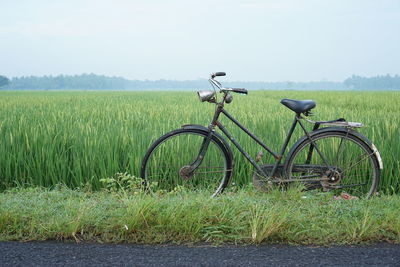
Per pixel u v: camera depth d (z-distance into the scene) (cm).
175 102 1998
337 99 2478
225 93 467
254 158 582
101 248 334
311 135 471
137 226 364
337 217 394
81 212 381
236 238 354
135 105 1666
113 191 511
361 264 302
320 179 477
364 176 529
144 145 597
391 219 378
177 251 329
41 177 589
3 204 409
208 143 470
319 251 329
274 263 304
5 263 301
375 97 2589
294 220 376
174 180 514
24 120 834
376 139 606
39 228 362
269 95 3738
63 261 305
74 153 612
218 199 429
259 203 414
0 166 596
